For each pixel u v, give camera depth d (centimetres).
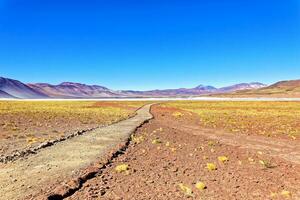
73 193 1120
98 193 1118
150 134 2831
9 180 1283
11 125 3597
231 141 2534
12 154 1816
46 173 1388
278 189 1266
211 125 3784
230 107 8544
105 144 2198
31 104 10556
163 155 1856
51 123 4000
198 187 1234
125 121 4147
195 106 9088
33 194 1085
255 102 12150
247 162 1739
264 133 3011
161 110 6938
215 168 1549
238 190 1235
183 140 2520
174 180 1334
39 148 2020
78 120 4484
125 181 1288
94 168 1452
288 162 1773
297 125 3806
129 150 1972
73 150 1955
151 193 1152
